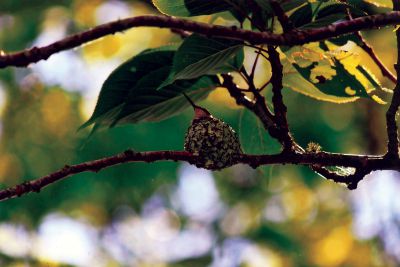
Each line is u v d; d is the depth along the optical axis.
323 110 10.30
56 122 10.45
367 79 3.57
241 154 3.27
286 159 3.23
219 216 12.42
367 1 3.69
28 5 10.23
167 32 9.77
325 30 2.87
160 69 3.73
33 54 2.58
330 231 10.83
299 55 3.46
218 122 3.30
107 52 9.87
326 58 3.45
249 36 2.82
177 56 3.39
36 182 3.00
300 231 11.52
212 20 3.96
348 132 10.38
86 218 11.40
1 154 10.48
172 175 11.13
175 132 9.90
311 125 10.34
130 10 9.69
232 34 2.81
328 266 10.68
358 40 3.68
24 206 10.45
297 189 11.67
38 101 10.51
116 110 3.81
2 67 2.57
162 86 3.40
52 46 2.60
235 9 3.44
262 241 11.84
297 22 3.40
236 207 12.40
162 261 12.09
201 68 3.46
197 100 3.87
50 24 10.34
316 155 3.24
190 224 12.45
